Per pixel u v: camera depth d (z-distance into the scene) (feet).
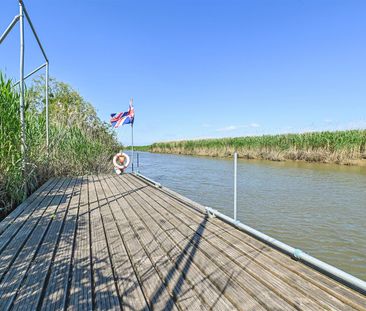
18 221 9.98
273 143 63.36
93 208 12.21
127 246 7.47
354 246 12.11
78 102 52.08
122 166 28.68
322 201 20.65
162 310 4.49
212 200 21.48
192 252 7.00
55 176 23.70
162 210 11.85
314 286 5.13
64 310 4.47
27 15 15.23
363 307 4.37
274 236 13.38
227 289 5.12
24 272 5.83
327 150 51.26
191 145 108.27
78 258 6.64
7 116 13.14
